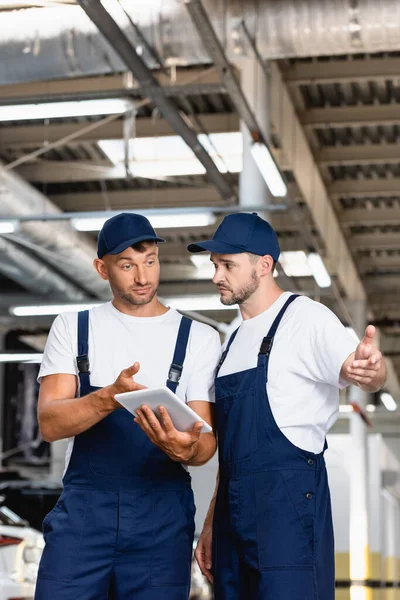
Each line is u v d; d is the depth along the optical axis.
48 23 6.91
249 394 2.81
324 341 2.76
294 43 6.83
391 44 6.75
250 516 2.77
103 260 2.86
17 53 6.97
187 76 8.12
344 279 15.72
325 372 2.76
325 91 10.62
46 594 2.72
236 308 14.99
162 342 2.88
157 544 2.76
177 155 11.43
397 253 16.62
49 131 11.16
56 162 11.73
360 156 12.09
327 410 2.84
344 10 6.66
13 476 14.24
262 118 8.63
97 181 12.52
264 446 2.77
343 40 6.78
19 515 9.93
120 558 2.76
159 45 6.75
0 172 10.51
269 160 7.87
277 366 2.81
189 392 2.88
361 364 2.58
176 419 2.52
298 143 10.88
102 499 2.76
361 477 15.95
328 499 2.83
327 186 13.38
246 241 2.91
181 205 12.85
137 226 2.81
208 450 2.80
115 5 6.42
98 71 7.11
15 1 6.93
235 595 2.82
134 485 2.77
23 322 14.80
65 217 9.70
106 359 2.85
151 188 12.88
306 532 2.74
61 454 14.36
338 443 16.11
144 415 2.52
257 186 9.38
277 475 2.75
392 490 18.84
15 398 14.95
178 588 2.78
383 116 10.91
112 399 2.57
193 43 6.72
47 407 2.72
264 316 2.91
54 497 10.03
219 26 6.80
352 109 10.97
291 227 13.01
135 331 2.88
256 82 8.45
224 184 10.52
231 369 2.88
